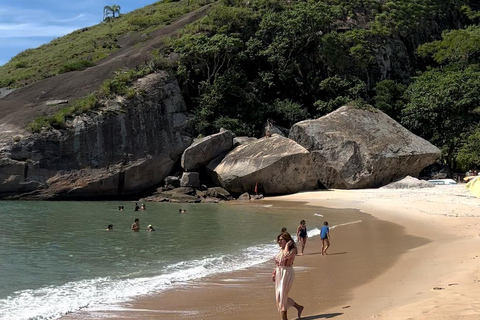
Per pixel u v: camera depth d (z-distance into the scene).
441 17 81.25
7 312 11.09
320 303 11.11
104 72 53.91
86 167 42.25
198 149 43.78
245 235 22.66
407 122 56.25
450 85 54.56
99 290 13.02
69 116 43.81
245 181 41.28
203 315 10.66
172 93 49.19
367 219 27.14
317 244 19.95
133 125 45.03
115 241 21.27
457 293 10.83
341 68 62.19
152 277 14.48
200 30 60.62
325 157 43.62
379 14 73.50
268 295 12.27
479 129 50.53
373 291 11.95
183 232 23.73
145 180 43.88
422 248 17.66
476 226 22.42
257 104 54.16
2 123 44.38
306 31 58.53
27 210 33.69
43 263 16.75
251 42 59.97
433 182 46.31
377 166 42.56
